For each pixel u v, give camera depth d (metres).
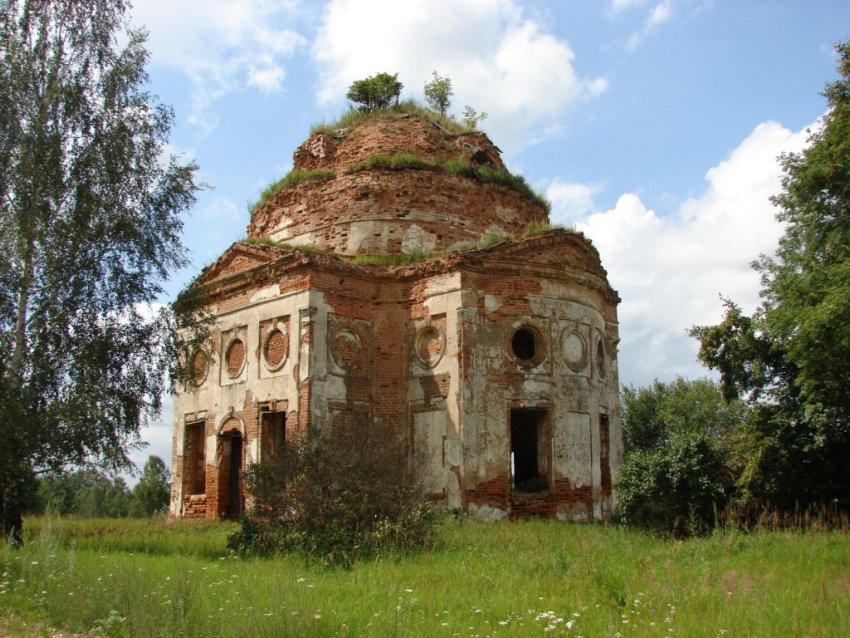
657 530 17.62
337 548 14.12
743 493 20.05
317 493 15.34
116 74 17.77
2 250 16.50
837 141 18.36
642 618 8.91
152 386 17.48
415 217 26.61
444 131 29.39
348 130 29.69
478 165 28.59
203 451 27.06
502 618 9.03
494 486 21.98
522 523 20.56
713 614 8.88
